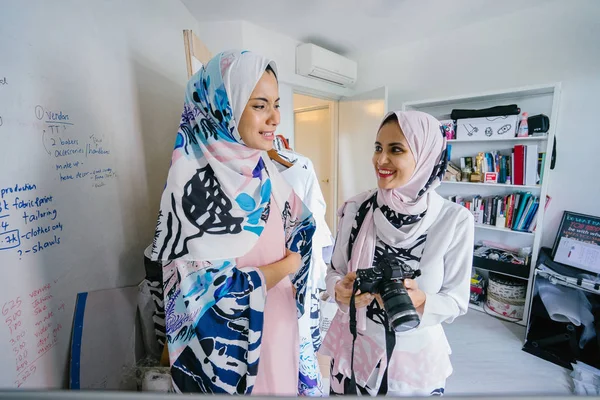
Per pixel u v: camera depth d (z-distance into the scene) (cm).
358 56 290
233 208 68
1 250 61
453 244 70
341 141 326
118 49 108
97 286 94
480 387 142
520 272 192
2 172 61
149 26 133
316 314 137
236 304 62
